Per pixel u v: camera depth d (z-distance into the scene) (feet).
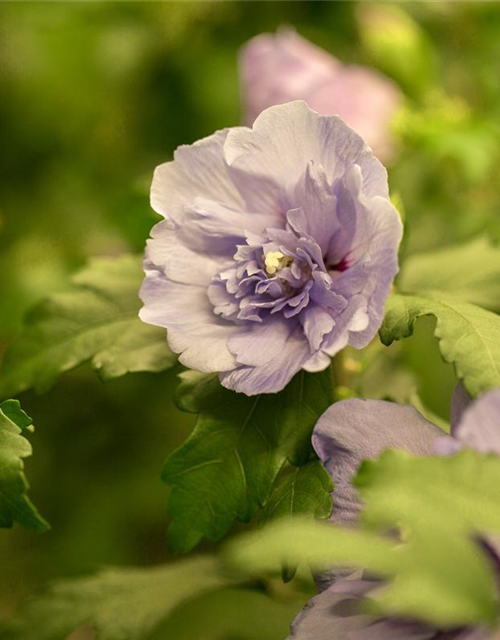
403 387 2.66
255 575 2.66
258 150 2.34
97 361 2.52
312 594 2.66
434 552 2.03
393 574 2.05
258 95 2.95
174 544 2.35
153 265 2.36
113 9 3.57
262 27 3.56
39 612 2.61
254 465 2.36
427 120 3.06
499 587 2.10
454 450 2.14
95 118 3.67
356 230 2.31
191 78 3.57
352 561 2.02
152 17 3.57
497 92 3.32
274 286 2.32
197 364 2.32
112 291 2.60
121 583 2.64
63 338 2.56
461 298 2.55
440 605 2.01
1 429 2.28
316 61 2.99
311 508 2.30
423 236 3.03
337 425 2.28
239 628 2.89
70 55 3.60
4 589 3.34
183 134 3.61
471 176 3.05
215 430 2.37
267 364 2.31
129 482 3.25
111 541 3.26
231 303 2.34
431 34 3.56
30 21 3.59
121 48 3.57
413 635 2.16
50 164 3.70
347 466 2.28
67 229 3.59
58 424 3.23
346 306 2.29
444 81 3.52
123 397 3.23
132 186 2.75
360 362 2.66
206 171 2.37
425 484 2.10
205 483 2.36
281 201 2.36
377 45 3.14
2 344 3.33
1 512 2.27
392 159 3.06
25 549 3.31
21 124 3.68
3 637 2.59
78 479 3.25
